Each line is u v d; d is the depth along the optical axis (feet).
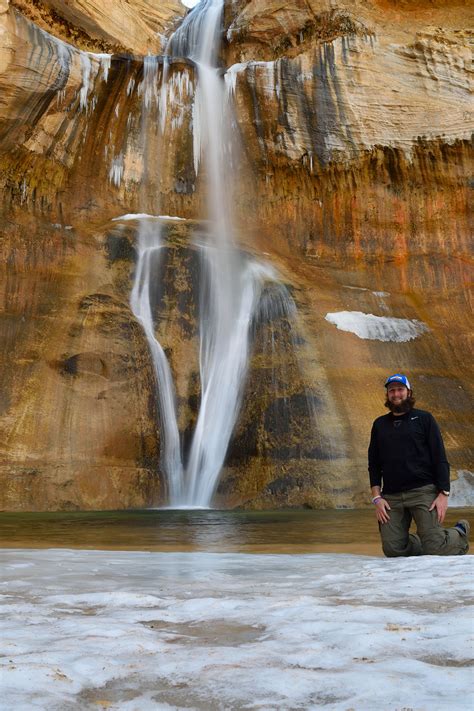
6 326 65.31
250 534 30.83
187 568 17.11
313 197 90.22
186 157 88.94
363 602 11.41
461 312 84.12
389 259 88.12
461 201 88.79
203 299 74.59
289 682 6.84
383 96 87.51
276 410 62.80
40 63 73.97
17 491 53.93
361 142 87.71
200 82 89.51
